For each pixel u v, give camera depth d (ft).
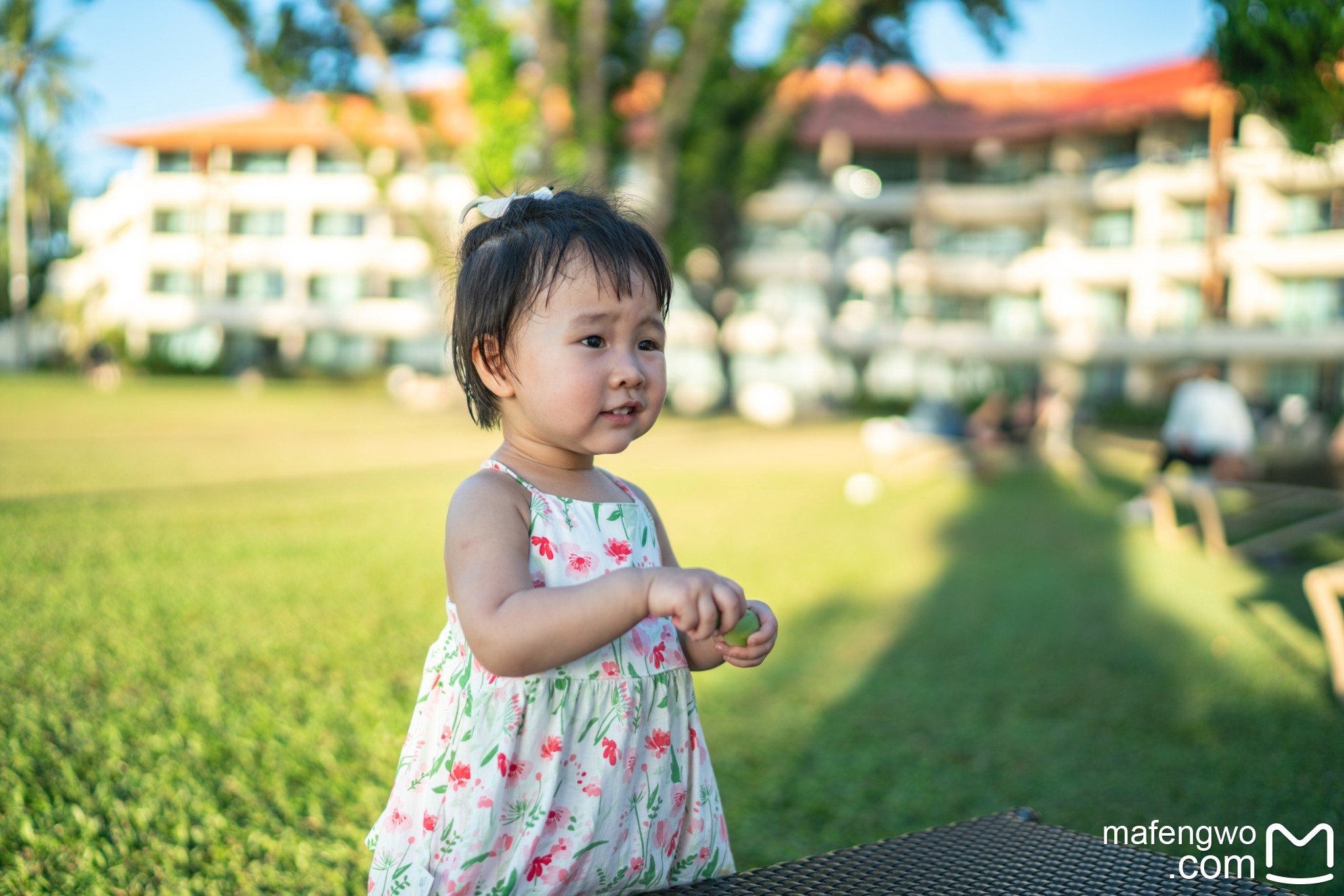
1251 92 14.30
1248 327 100.22
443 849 3.56
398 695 10.40
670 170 59.93
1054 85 130.52
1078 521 26.66
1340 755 9.61
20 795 7.41
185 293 137.49
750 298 122.11
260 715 9.52
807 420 81.10
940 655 13.23
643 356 3.70
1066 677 12.25
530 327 3.62
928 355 121.60
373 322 135.03
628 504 4.01
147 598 13.71
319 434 45.91
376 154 59.47
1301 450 29.78
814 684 11.89
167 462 31.37
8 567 14.99
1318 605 11.59
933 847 4.10
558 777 3.59
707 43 57.00
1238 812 8.39
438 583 15.85
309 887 6.55
